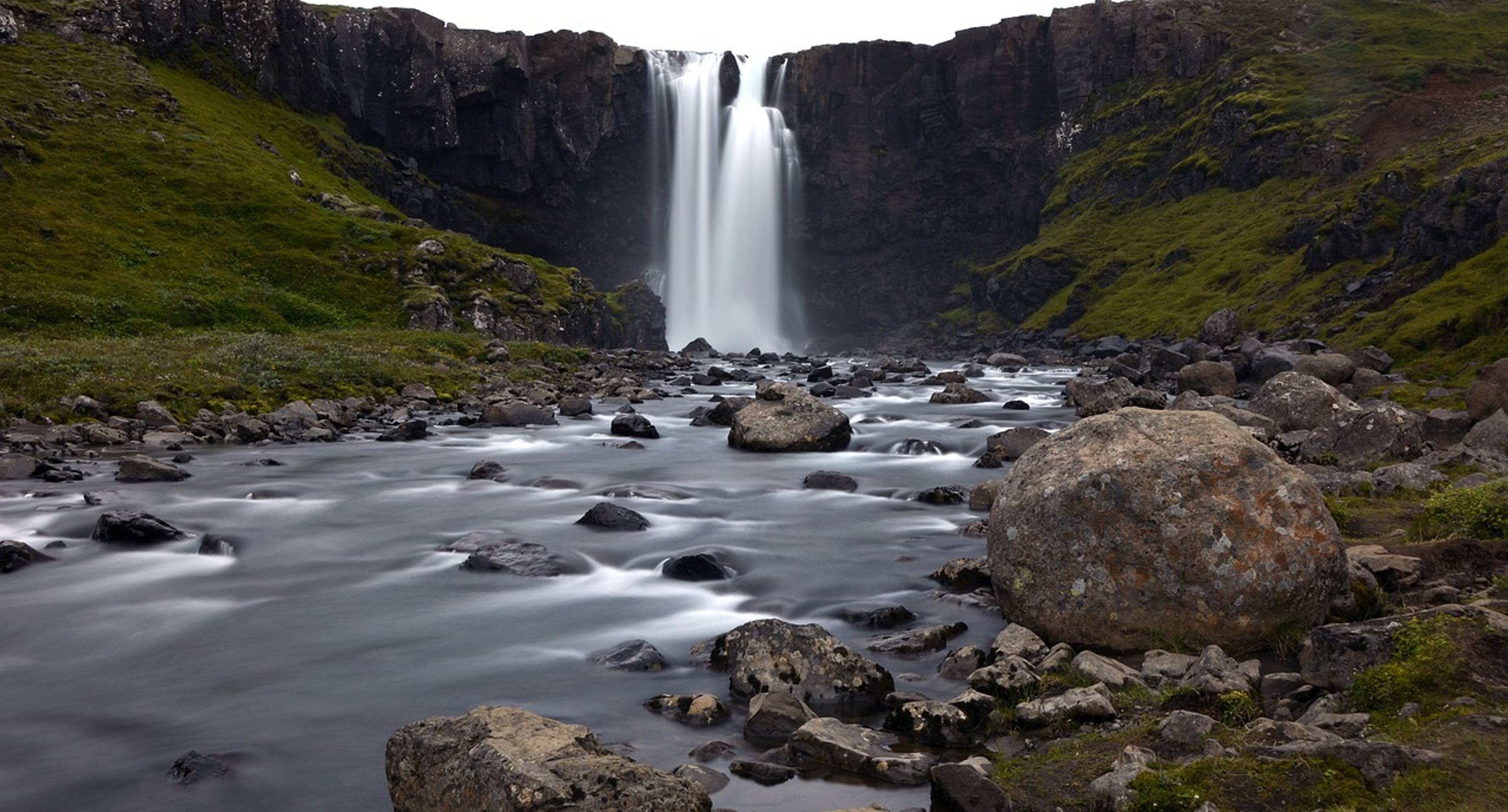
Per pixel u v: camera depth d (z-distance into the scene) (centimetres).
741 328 13562
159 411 2947
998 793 692
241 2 10156
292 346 4384
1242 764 659
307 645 1141
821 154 13788
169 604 1308
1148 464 1036
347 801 768
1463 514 1307
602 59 12550
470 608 1280
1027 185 13425
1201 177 10825
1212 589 993
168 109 8050
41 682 1031
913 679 992
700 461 2497
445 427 3275
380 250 6788
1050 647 1060
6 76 7469
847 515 1806
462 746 719
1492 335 4150
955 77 13625
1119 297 9312
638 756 836
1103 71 13012
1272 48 11569
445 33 11769
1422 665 763
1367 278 6638
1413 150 8512
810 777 789
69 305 4791
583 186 12825
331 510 1886
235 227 6625
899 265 13725
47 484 2142
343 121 11238
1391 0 12456
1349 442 2080
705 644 1105
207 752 855
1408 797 598
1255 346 5094
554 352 5759
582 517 1745
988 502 1850
